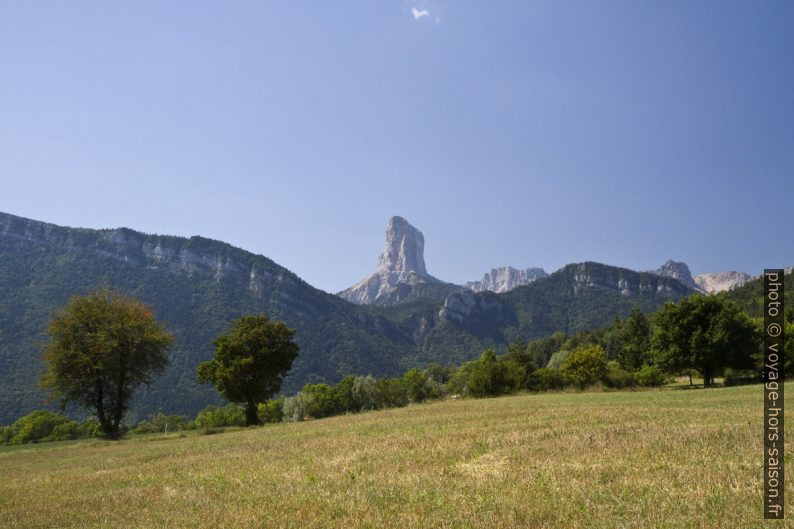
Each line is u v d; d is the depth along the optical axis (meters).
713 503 9.54
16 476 23.69
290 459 19.69
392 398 101.12
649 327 120.75
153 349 53.31
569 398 43.59
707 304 60.34
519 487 11.79
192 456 24.56
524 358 110.25
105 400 54.81
